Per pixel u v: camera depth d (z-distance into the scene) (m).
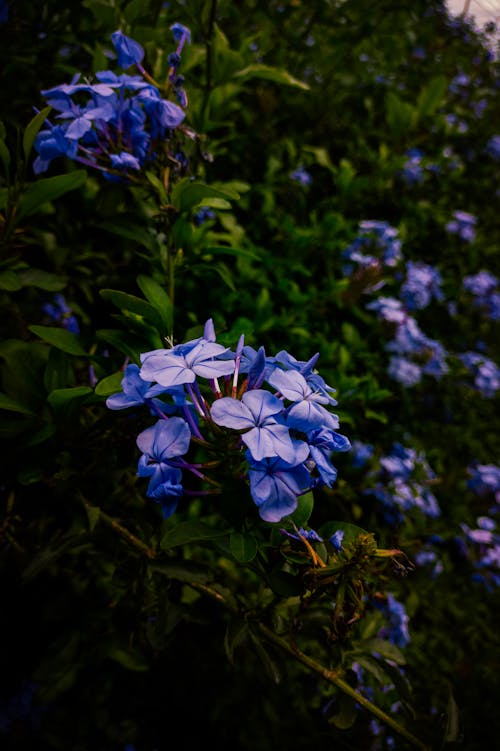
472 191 0.75
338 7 0.55
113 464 0.25
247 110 0.51
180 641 0.37
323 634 0.24
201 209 0.37
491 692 0.48
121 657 0.30
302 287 0.51
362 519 0.48
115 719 0.37
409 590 0.48
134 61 0.26
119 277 0.33
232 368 0.18
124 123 0.25
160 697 0.38
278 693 0.39
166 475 0.18
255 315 0.41
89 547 0.26
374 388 0.45
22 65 0.35
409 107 0.54
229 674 0.39
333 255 0.52
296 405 0.18
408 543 0.41
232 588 0.26
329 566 0.19
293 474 0.17
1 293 0.28
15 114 0.35
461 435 0.61
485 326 0.70
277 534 0.20
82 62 0.38
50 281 0.26
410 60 0.77
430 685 0.46
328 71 0.58
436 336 0.68
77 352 0.22
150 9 0.38
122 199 0.28
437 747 0.23
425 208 0.64
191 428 0.19
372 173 0.58
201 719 0.39
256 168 0.53
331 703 0.33
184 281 0.39
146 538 0.26
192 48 0.33
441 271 0.67
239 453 0.18
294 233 0.48
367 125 0.62
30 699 0.35
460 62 0.85
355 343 0.49
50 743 0.35
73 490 0.24
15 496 0.25
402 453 0.50
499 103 0.81
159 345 0.23
